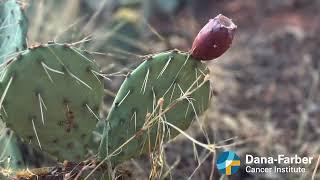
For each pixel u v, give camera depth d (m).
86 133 0.43
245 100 0.73
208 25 0.42
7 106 0.40
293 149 0.63
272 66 0.83
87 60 0.41
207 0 1.08
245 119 0.67
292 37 0.91
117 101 0.43
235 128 0.65
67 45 0.40
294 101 0.73
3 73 0.40
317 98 0.73
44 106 0.40
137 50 0.80
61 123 0.41
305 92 0.75
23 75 0.39
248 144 0.63
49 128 0.41
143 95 0.42
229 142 0.63
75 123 0.42
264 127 0.67
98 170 0.44
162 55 0.42
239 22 1.00
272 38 0.91
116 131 0.43
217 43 0.41
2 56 0.48
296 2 1.03
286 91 0.76
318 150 0.62
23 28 0.49
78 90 0.41
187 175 0.57
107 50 0.74
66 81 0.40
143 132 0.43
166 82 0.42
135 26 0.85
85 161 0.44
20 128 0.41
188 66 0.42
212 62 0.75
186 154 0.60
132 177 0.48
